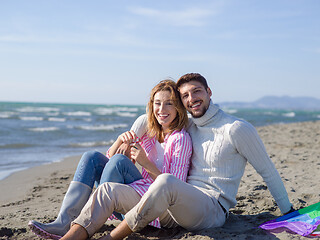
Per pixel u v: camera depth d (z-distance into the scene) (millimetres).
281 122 26531
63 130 15562
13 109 46062
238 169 2514
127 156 2693
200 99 2494
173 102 2609
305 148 8094
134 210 2135
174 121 2670
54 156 8312
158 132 2762
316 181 4434
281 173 5031
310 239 2223
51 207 3734
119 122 23172
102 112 44875
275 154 7137
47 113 36938
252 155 2436
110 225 2883
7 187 4891
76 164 7133
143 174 2760
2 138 11867
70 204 2381
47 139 12055
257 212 3172
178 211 2256
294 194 3777
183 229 2537
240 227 2650
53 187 4844
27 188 4809
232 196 2525
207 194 2396
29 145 10305
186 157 2529
